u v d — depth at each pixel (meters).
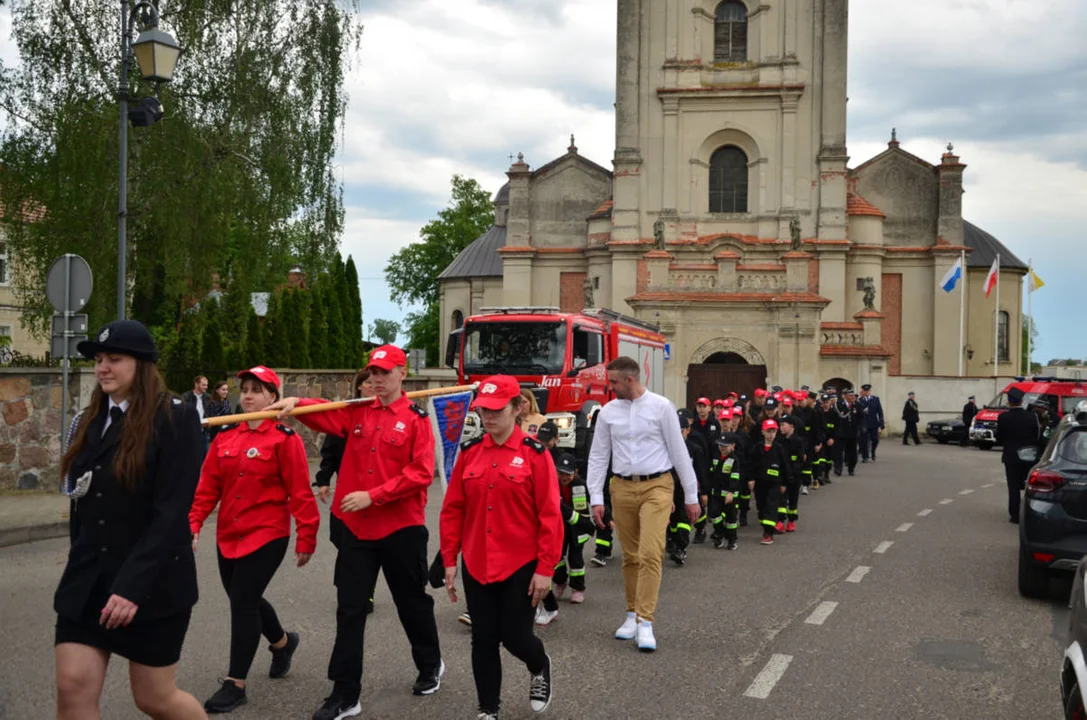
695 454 12.26
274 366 25.52
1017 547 12.44
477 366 19.28
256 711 5.75
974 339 52.34
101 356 4.05
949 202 46.53
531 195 48.81
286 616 8.09
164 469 3.99
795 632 7.86
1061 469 9.12
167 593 3.97
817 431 19.66
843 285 43.72
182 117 22.23
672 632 7.86
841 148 43.88
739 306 39.09
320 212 26.05
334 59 25.45
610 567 11.09
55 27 22.16
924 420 42.94
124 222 14.81
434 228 73.50
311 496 6.10
